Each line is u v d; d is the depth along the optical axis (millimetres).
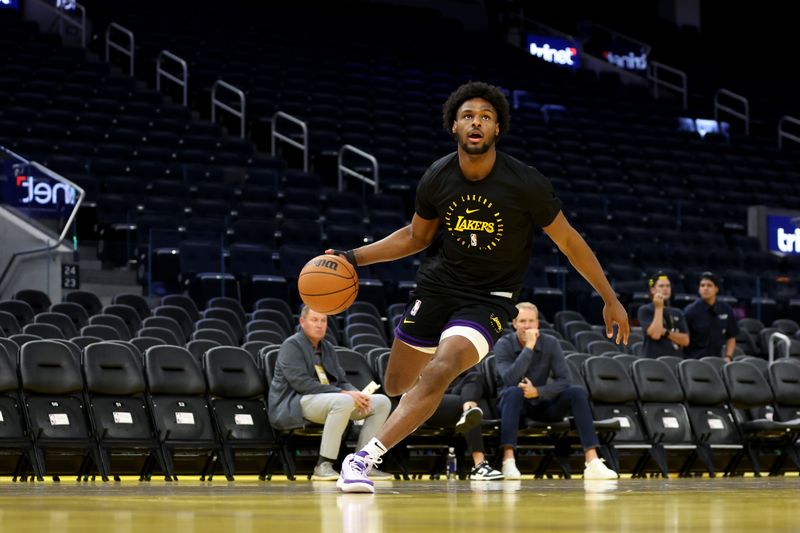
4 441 6512
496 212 3812
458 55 22172
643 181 18281
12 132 14227
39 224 10617
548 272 12414
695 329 9844
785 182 20047
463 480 6895
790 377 9211
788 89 25281
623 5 26188
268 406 7344
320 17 22422
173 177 13781
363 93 19375
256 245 11906
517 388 7516
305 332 7320
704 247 15398
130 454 7152
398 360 4105
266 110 17328
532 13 25281
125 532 1734
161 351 7215
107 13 19625
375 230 13602
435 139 18266
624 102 22141
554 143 18906
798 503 3004
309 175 14750
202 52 18828
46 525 1900
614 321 4035
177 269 11094
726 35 26156
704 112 23109
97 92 16266
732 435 8719
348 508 2609
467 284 3912
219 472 7559
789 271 15289
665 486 5098
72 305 9734
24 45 17141
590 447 7496
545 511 2512
